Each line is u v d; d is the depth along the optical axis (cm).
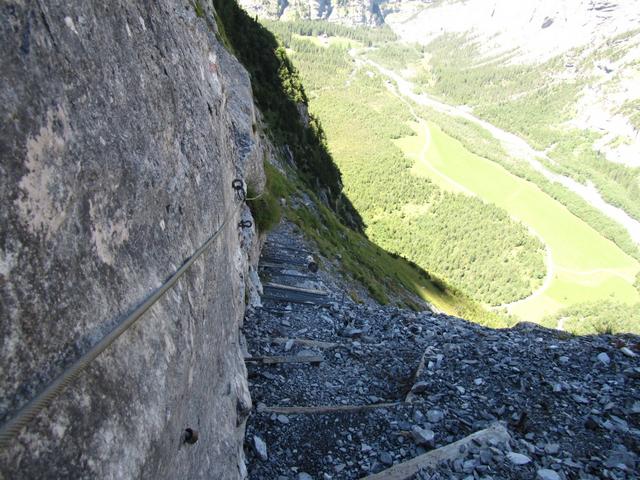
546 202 18900
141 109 337
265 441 728
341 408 812
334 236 3256
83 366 192
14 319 167
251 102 2000
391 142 19875
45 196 196
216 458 451
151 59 381
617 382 914
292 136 5047
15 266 172
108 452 212
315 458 716
